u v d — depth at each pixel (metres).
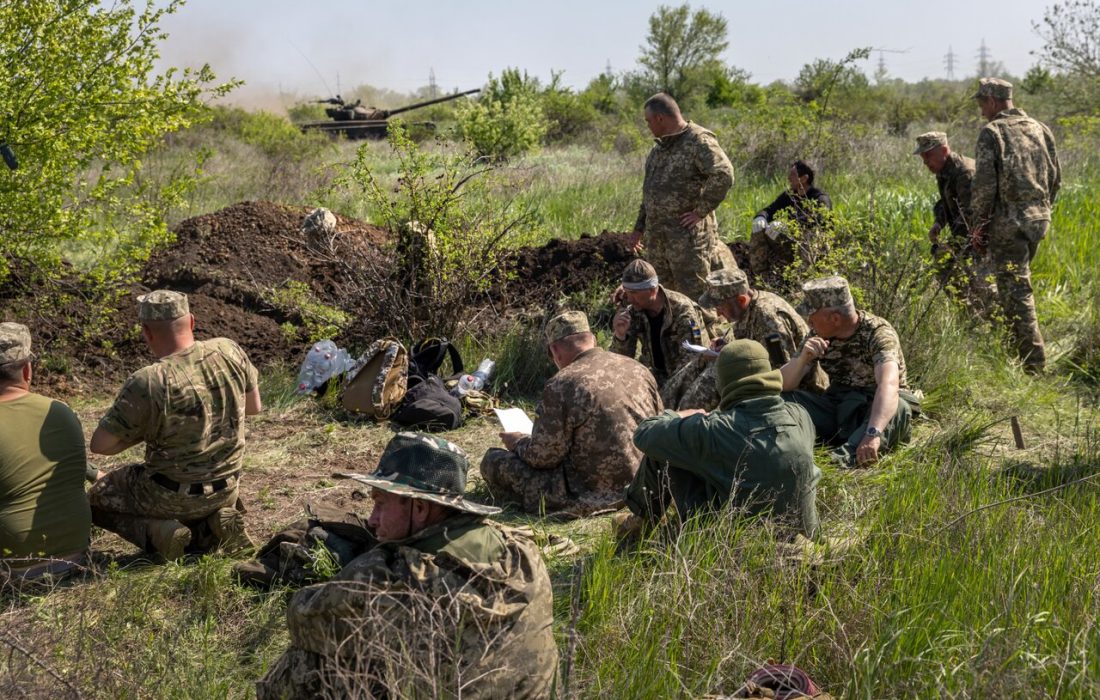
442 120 35.09
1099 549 4.34
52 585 4.49
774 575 3.96
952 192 8.55
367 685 2.80
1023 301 7.70
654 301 6.77
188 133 25.20
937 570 4.08
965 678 3.29
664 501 4.62
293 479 6.04
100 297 8.35
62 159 7.25
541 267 9.54
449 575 2.98
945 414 6.75
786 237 9.02
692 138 8.02
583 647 3.62
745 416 4.39
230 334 8.26
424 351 7.45
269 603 4.36
